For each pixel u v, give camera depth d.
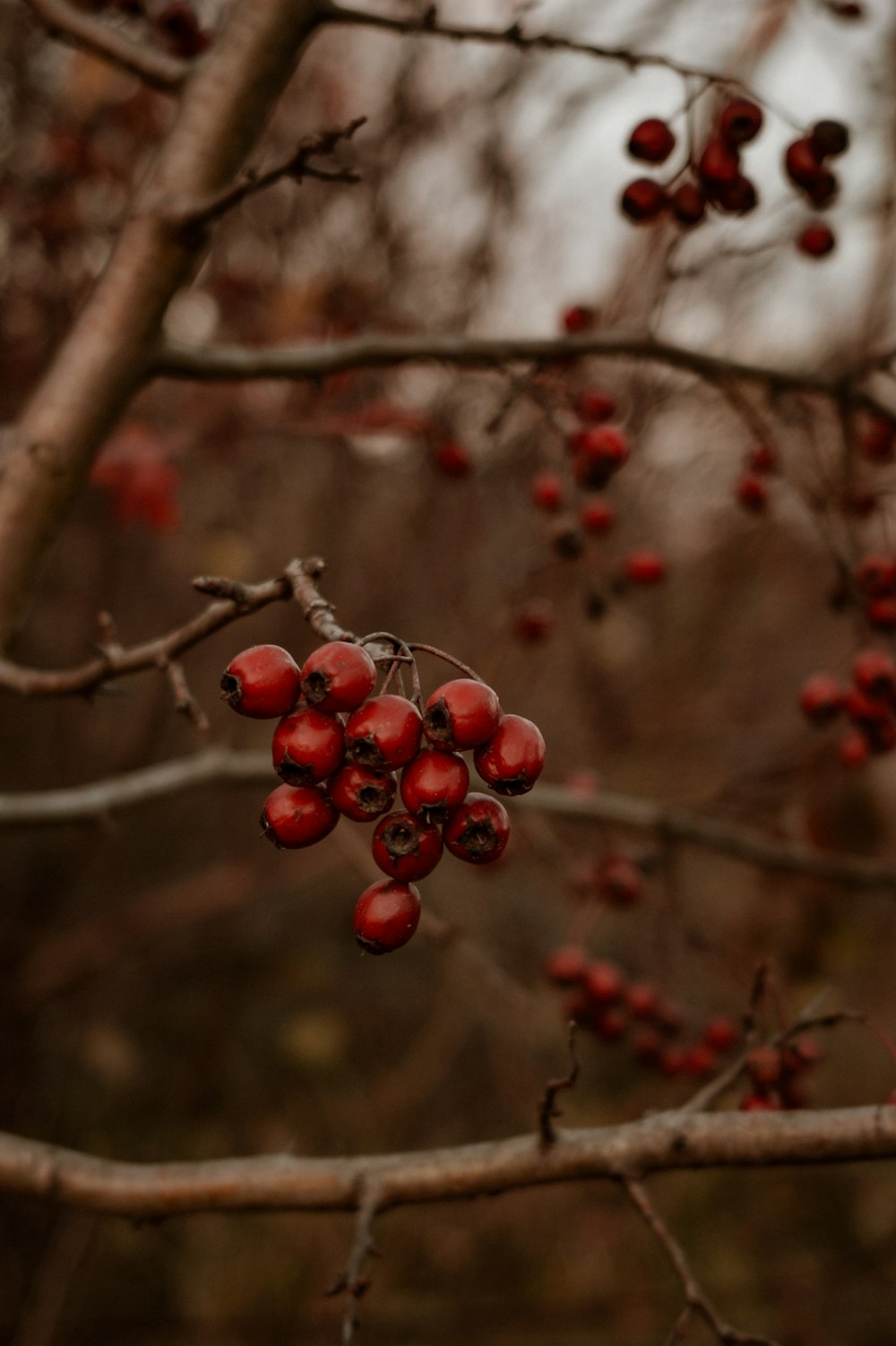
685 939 2.91
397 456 4.44
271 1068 4.95
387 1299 4.50
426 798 1.06
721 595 5.50
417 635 4.86
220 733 4.90
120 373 1.85
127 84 3.07
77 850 4.77
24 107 3.08
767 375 2.26
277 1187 1.50
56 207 3.05
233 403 3.12
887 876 2.82
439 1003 5.34
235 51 1.86
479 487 4.21
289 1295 4.43
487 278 3.35
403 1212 4.88
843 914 3.79
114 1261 4.24
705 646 5.57
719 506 5.07
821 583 5.21
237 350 1.98
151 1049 4.74
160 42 2.73
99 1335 3.96
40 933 4.39
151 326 1.86
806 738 3.22
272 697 1.12
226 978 4.95
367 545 4.67
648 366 2.84
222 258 3.42
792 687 5.52
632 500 4.42
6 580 1.79
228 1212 1.52
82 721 4.74
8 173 3.06
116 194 3.19
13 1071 4.32
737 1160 1.36
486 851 1.09
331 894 5.55
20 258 3.17
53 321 3.16
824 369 3.77
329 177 1.61
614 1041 2.76
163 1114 4.63
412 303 3.62
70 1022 4.48
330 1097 4.92
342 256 3.29
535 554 3.60
